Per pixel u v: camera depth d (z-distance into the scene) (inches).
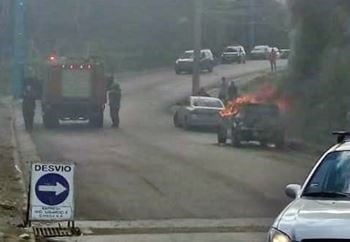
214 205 1060.5
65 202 840.3
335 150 567.2
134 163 1541.6
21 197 1091.3
